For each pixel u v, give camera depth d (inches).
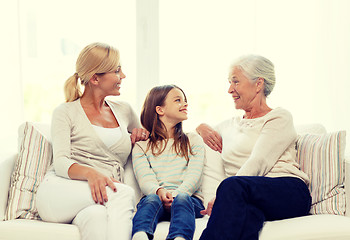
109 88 84.3
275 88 109.5
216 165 88.0
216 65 109.5
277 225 68.2
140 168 83.4
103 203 70.4
